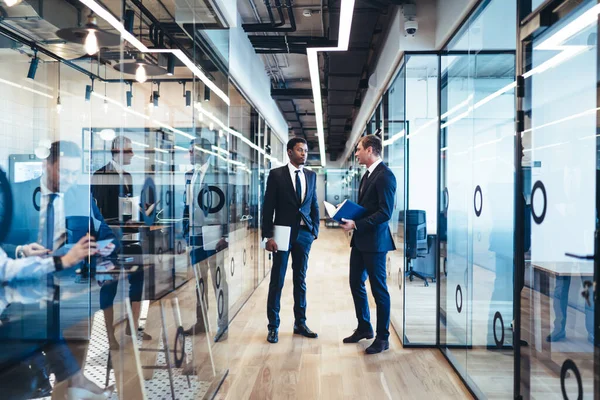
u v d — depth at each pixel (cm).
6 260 308
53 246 331
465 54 288
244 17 529
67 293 301
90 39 289
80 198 385
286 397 248
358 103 855
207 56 305
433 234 346
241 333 371
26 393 268
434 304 338
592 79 141
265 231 353
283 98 842
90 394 254
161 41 269
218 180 334
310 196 362
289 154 361
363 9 407
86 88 369
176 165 294
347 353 321
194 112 292
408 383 267
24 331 306
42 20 318
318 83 484
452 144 315
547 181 174
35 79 390
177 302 262
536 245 185
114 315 250
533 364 189
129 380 237
